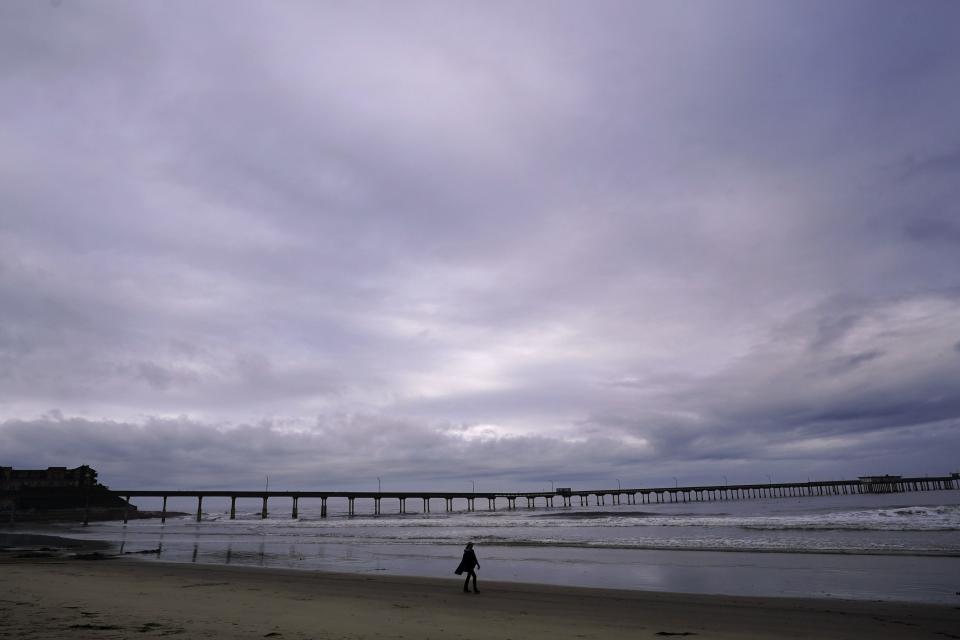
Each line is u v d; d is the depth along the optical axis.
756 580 23.45
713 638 13.51
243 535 66.94
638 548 37.34
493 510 196.62
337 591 21.48
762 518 61.31
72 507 165.88
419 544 47.12
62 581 23.59
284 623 14.39
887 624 15.08
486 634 13.56
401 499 187.88
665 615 16.45
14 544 54.16
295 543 51.19
